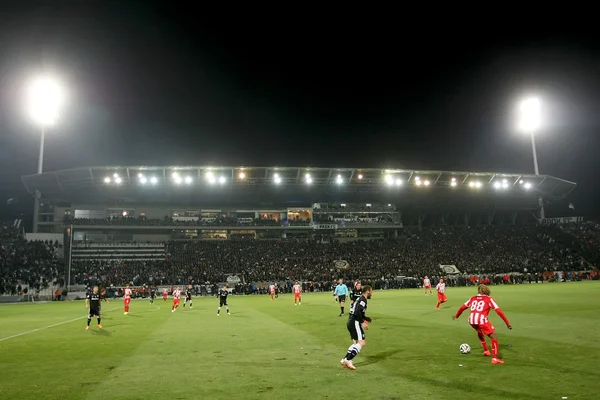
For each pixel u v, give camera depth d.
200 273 58.28
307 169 65.50
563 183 74.12
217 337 14.92
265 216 75.50
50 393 7.95
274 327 17.56
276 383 8.30
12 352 12.55
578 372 8.61
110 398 7.56
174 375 9.16
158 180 63.78
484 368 9.14
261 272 60.28
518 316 18.20
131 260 61.47
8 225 64.50
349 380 8.43
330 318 21.03
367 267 63.38
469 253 67.94
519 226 77.88
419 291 47.31
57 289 50.38
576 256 66.19
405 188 71.69
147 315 25.50
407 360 10.16
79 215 68.81
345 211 76.56
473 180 71.94
